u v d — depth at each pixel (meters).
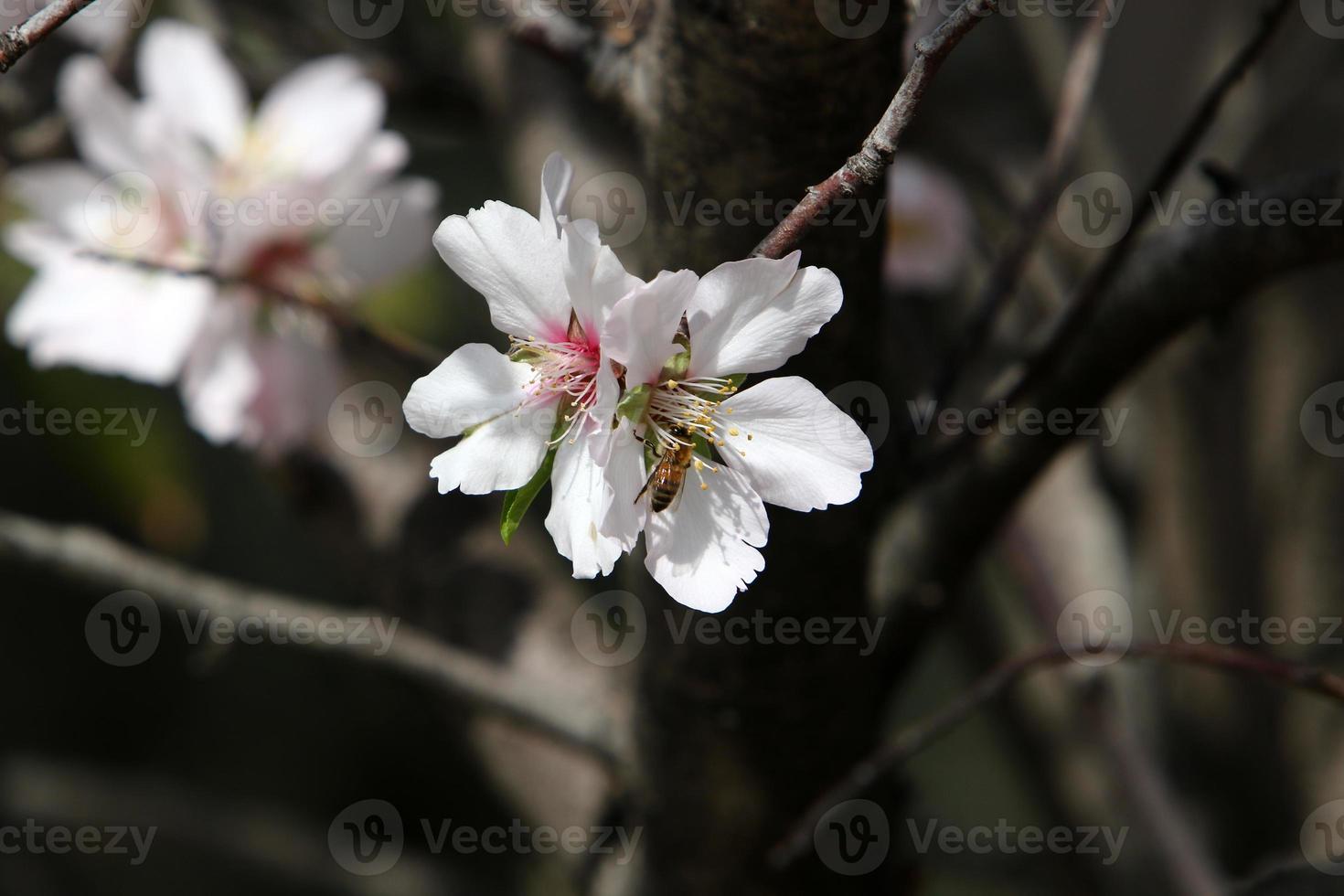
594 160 0.75
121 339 0.69
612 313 0.55
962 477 0.66
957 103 0.94
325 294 0.70
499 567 0.78
